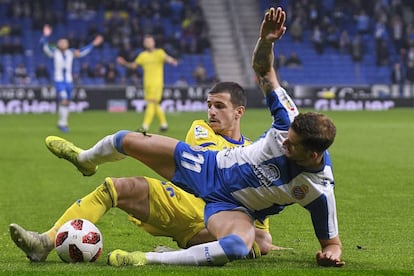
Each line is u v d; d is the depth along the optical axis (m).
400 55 75.31
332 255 11.91
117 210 18.25
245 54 73.50
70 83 44.47
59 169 27.05
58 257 12.83
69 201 20.28
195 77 69.06
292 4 77.88
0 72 69.62
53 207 19.31
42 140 38.75
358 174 25.08
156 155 12.09
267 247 13.05
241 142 13.40
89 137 39.66
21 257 12.99
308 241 14.79
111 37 72.12
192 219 12.62
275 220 17.12
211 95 13.38
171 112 65.19
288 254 13.39
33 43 72.25
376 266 12.26
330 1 78.62
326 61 75.50
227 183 11.80
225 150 12.06
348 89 67.94
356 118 56.38
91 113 62.81
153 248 14.20
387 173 25.30
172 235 12.89
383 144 35.94
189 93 65.75
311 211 11.86
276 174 11.53
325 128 10.98
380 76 75.19
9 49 70.69
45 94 63.56
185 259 11.54
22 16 73.62
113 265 11.67
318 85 67.75
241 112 13.47
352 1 78.06
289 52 76.00
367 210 18.36
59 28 73.88
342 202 19.56
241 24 77.19
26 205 19.56
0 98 63.03
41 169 27.08
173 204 12.54
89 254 12.05
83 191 22.00
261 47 11.68
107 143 12.39
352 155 30.94
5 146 35.72
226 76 73.75
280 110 11.62
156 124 50.84
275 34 11.58
